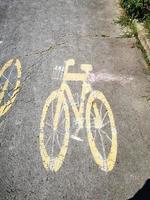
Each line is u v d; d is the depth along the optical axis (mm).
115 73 2443
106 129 2049
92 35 2826
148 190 1742
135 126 2070
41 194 1713
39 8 3215
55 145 1953
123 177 1796
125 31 2875
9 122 2082
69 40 2762
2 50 2660
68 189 1735
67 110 2156
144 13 2980
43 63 2518
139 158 1894
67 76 2406
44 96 2254
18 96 2254
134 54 2629
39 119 2100
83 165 1851
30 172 1812
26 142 1966
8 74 2424
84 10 3180
